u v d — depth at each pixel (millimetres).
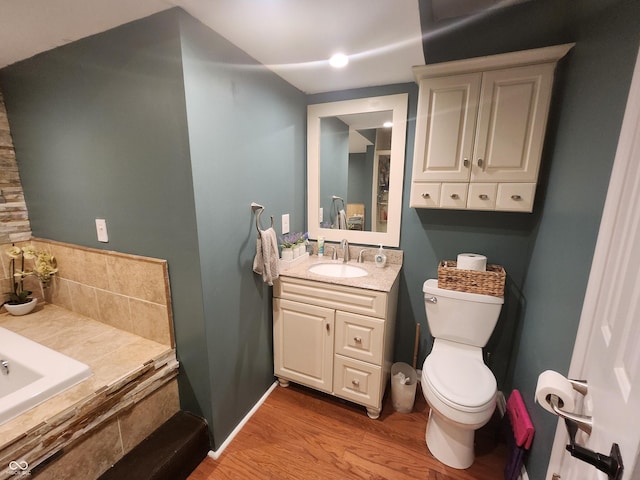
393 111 1902
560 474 944
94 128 1390
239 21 1200
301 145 2119
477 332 1687
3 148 1715
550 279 1271
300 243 2070
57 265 1799
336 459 1506
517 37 1367
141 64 1194
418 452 1553
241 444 1587
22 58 1500
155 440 1366
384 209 2037
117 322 1621
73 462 1103
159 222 1336
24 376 1251
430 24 1311
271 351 1997
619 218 737
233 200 1465
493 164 1477
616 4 910
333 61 1563
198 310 1353
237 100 1432
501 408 1851
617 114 853
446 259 1927
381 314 1611
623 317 540
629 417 416
